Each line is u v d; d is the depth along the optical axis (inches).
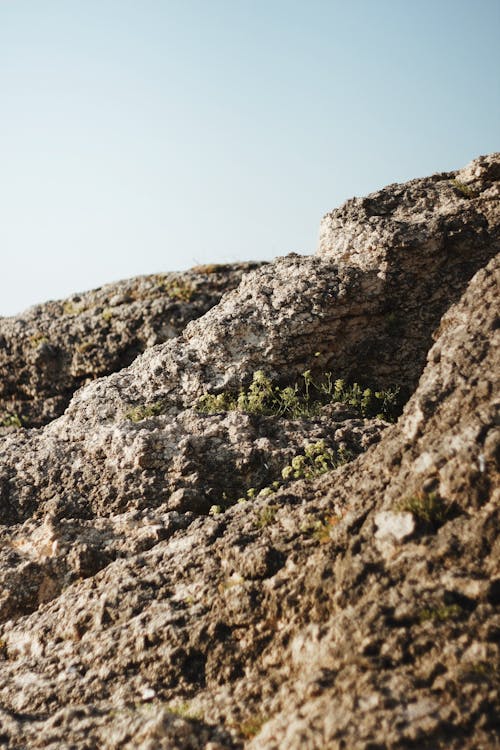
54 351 607.8
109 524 303.3
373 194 428.8
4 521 335.6
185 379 387.9
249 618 209.3
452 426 220.2
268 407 372.8
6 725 202.7
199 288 645.3
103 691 210.5
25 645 248.5
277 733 165.3
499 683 158.2
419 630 175.0
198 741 177.5
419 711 154.9
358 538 208.5
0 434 537.3
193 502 308.3
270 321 388.2
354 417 364.5
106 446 342.6
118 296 646.5
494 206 390.3
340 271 398.0
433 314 385.4
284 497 263.1
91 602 247.4
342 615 187.0
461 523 195.6
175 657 210.2
